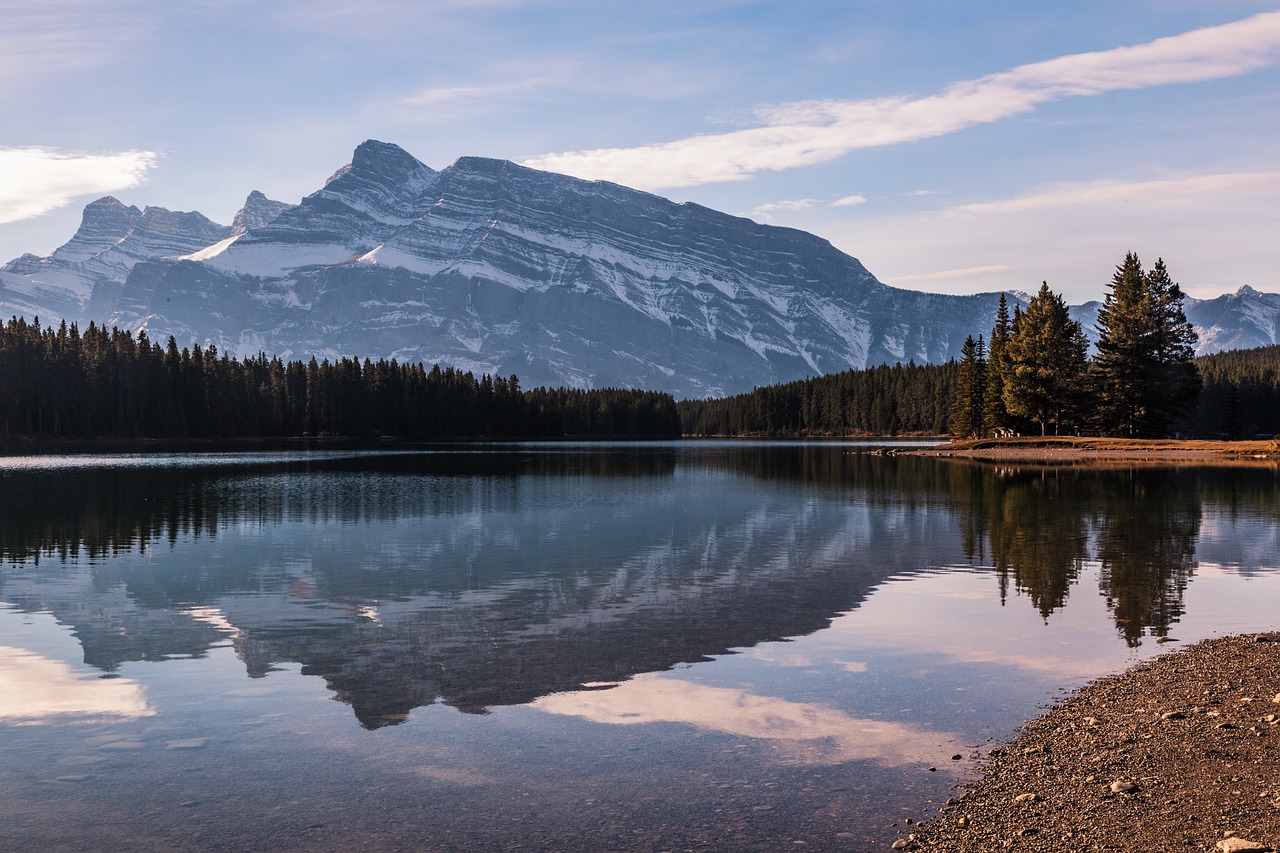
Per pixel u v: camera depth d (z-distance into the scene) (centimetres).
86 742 1667
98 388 19138
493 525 5122
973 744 1580
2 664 2214
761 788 1423
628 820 1322
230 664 2208
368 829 1308
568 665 2177
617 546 4266
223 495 7019
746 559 3825
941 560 3712
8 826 1327
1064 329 13188
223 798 1420
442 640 2439
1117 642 2284
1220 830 1152
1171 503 5847
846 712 1781
